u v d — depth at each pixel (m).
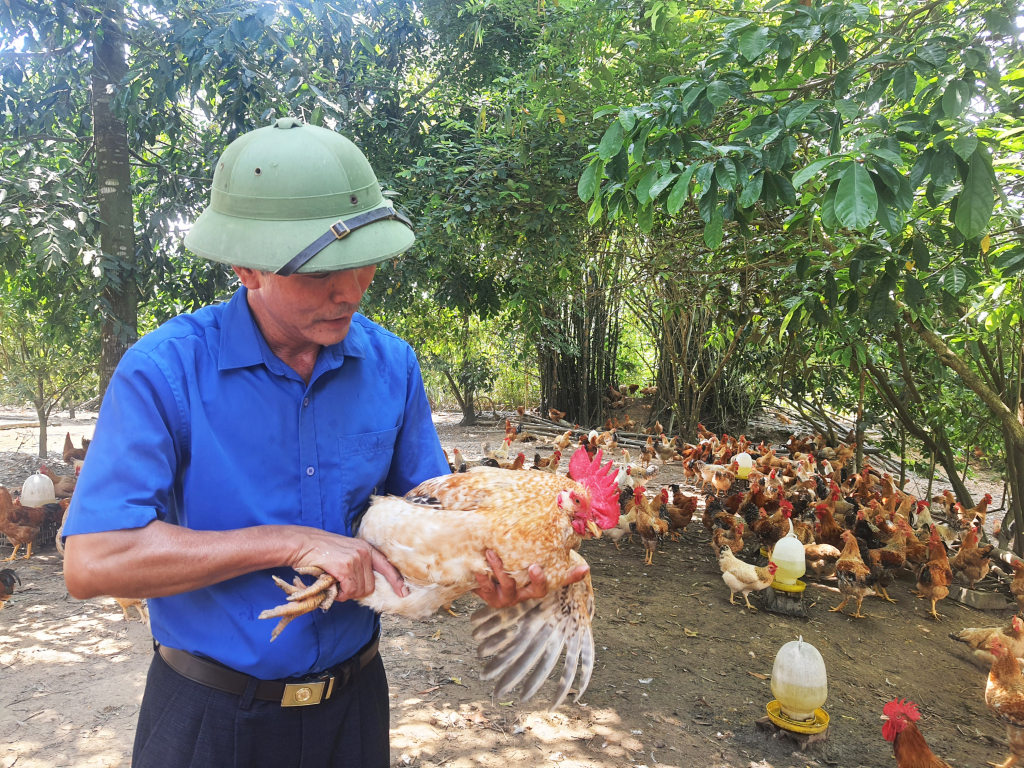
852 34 4.16
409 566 1.34
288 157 1.19
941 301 4.21
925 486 11.72
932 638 5.56
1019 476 7.02
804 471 10.20
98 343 9.27
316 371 1.42
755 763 3.69
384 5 8.10
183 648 1.39
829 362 8.97
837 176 2.39
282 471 1.40
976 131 2.91
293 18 6.13
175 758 1.37
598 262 11.10
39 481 6.77
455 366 15.94
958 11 3.93
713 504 8.13
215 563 1.19
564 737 3.81
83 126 8.24
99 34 6.73
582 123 5.87
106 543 1.16
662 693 4.39
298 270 1.16
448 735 3.76
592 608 1.62
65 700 3.89
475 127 7.34
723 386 14.20
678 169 3.14
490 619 1.57
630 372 17.97
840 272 4.74
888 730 3.42
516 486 1.44
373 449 1.52
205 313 1.43
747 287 7.65
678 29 4.80
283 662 1.37
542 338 14.39
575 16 5.60
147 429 1.25
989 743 4.06
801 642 3.96
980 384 5.49
